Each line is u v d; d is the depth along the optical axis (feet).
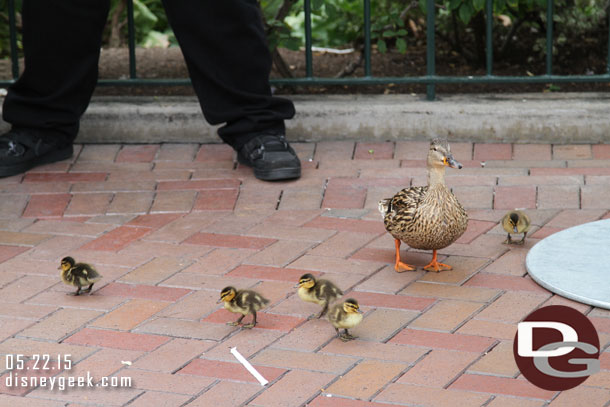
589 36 16.01
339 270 12.29
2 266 12.44
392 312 11.68
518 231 12.47
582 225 12.75
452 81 14.73
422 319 11.57
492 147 14.47
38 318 11.68
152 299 11.92
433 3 14.58
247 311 11.44
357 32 17.21
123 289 12.07
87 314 11.73
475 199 13.34
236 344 11.34
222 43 13.61
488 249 12.56
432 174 11.91
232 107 13.85
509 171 13.84
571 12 15.81
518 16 15.74
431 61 14.71
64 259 11.94
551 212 13.08
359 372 11.00
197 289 12.05
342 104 14.76
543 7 15.40
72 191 13.74
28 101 13.99
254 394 10.81
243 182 13.85
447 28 16.29
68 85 13.96
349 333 11.43
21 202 13.52
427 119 14.61
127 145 14.78
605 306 11.58
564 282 11.89
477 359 11.10
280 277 12.20
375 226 13.00
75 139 14.83
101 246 12.76
